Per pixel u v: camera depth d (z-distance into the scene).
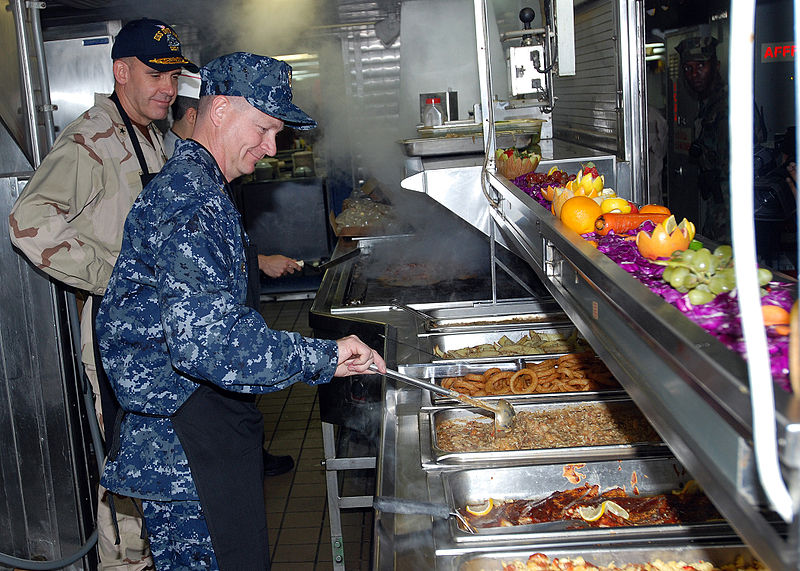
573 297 1.28
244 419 1.71
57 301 2.54
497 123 3.22
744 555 1.27
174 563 1.74
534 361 2.22
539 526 1.39
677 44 4.63
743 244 0.53
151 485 1.65
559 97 3.85
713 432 0.65
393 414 1.91
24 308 2.54
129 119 2.39
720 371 0.60
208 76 1.62
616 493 1.61
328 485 2.66
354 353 1.62
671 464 1.62
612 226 1.27
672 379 0.75
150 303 1.59
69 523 2.67
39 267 2.21
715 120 4.29
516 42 3.56
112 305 1.61
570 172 2.41
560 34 1.61
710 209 4.39
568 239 1.24
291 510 3.29
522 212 1.79
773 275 1.04
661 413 0.80
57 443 2.62
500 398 1.98
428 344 2.38
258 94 1.59
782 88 3.54
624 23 2.38
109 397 2.25
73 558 2.63
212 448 1.64
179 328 1.44
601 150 2.85
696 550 1.29
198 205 1.51
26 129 2.53
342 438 3.89
